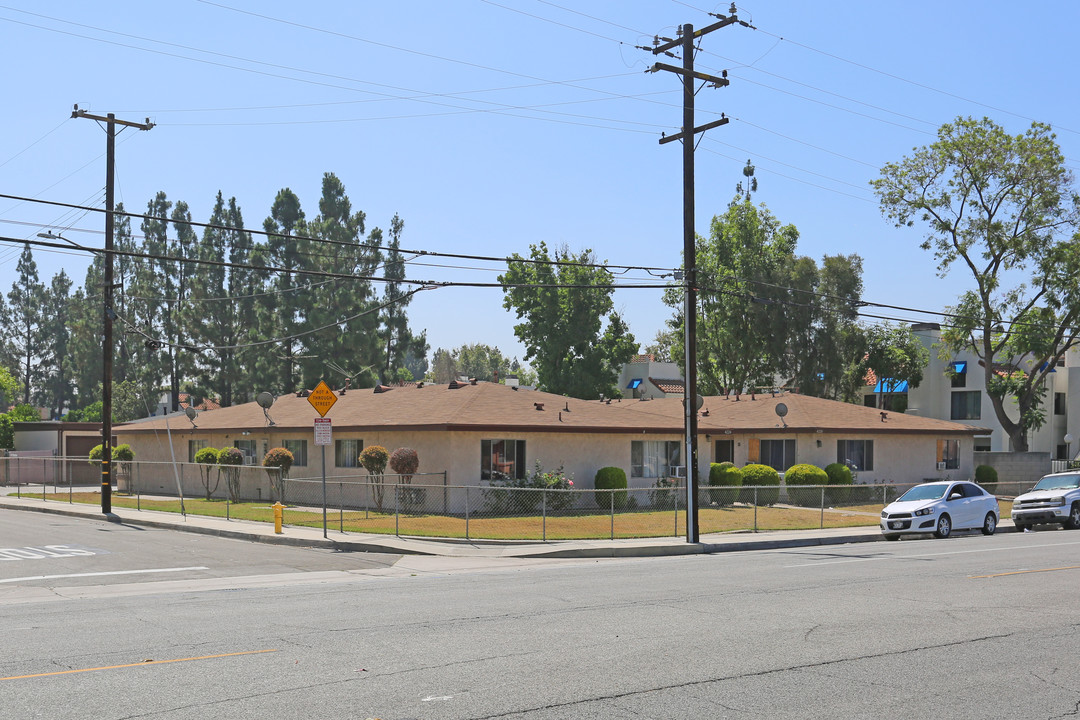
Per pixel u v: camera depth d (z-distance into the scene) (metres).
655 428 33.59
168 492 42.91
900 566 17.61
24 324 102.50
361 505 32.59
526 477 30.88
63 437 53.03
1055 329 50.22
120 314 76.19
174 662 9.09
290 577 17.39
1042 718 7.12
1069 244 47.38
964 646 9.77
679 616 11.69
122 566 18.78
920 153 48.91
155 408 75.88
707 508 33.34
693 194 23.94
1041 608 12.28
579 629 10.79
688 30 23.67
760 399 42.66
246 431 37.72
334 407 36.88
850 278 58.62
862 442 39.84
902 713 7.22
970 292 49.62
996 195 48.66
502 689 7.93
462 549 21.47
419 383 37.91
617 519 28.27
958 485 26.50
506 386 35.19
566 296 64.06
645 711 7.25
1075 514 28.59
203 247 71.44
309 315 65.38
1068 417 60.53
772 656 9.26
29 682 8.27
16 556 20.33
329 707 7.36
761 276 59.78
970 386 60.22
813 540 24.36
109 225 31.36
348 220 70.38
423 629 10.86
